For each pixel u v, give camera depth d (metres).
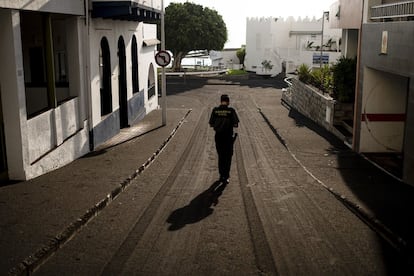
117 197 8.35
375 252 5.96
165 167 11.11
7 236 5.99
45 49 10.09
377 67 11.64
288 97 26.06
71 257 5.66
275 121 19.08
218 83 38.50
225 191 8.95
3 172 8.62
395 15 10.85
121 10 12.77
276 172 10.73
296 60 43.12
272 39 44.44
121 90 17.03
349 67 15.86
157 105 24.00
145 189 8.99
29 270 5.19
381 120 12.83
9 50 8.20
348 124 15.61
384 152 12.97
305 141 14.82
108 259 5.62
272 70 44.38
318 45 41.88
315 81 20.70
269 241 6.31
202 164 11.50
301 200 8.33
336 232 6.67
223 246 6.11
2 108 8.41
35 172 9.14
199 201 8.22
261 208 7.82
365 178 10.13
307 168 11.17
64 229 6.26
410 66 9.55
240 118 20.58
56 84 12.45
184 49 43.03
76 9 11.51
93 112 12.91
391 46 10.65
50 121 10.07
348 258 5.76
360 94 12.92
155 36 23.34
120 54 16.75
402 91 12.65
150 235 6.46
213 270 5.40
